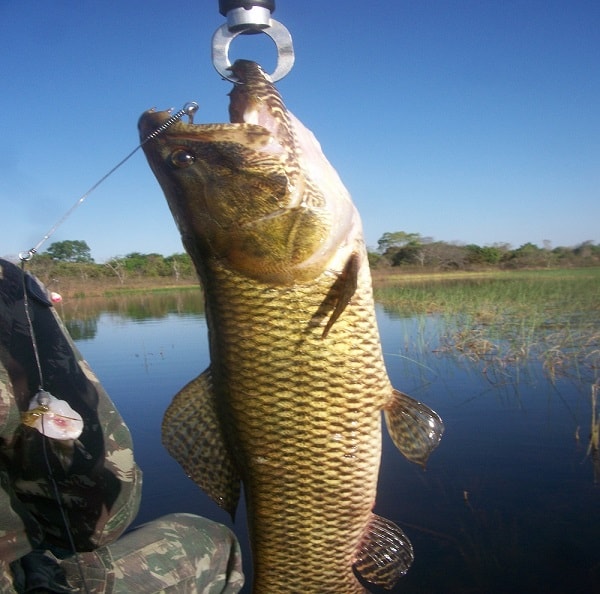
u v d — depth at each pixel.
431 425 0.36
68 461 0.36
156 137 0.34
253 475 0.35
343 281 0.33
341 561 0.36
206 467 0.36
